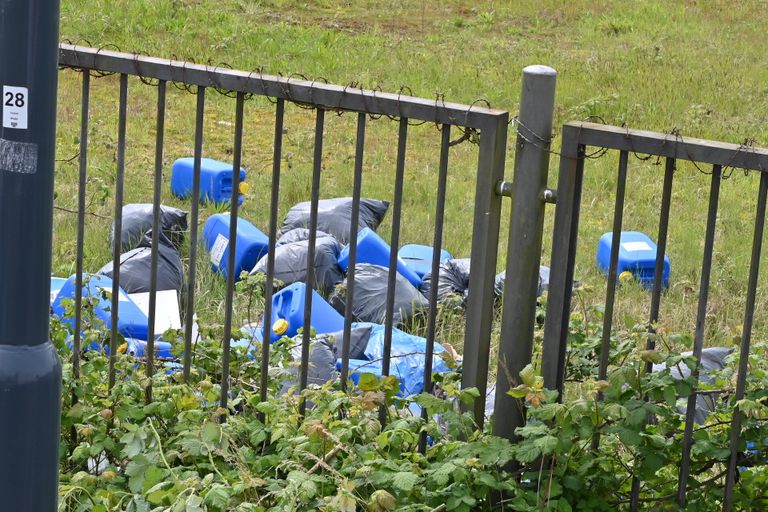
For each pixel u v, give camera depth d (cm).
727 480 341
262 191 993
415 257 785
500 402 359
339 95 360
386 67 1659
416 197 1018
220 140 1221
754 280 324
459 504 327
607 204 1047
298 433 370
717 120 1448
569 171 337
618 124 1403
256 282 571
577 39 2048
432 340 373
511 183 348
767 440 349
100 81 1407
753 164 314
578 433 333
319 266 700
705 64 1805
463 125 346
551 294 346
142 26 1761
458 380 389
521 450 331
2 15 226
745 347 328
